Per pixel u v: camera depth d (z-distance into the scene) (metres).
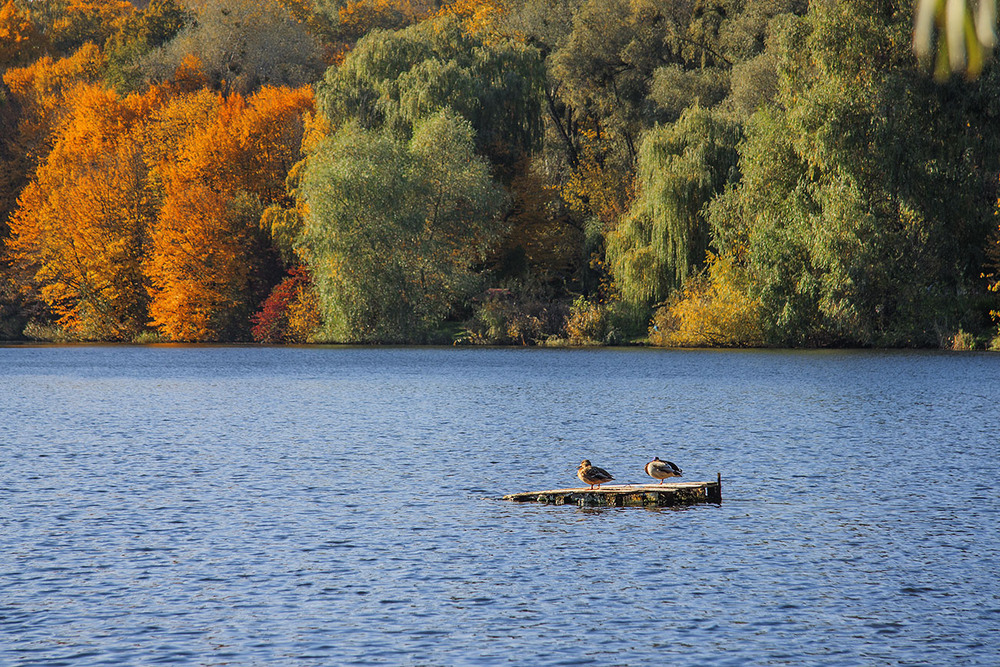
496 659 38.06
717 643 39.59
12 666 37.53
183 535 57.25
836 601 44.69
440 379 169.62
